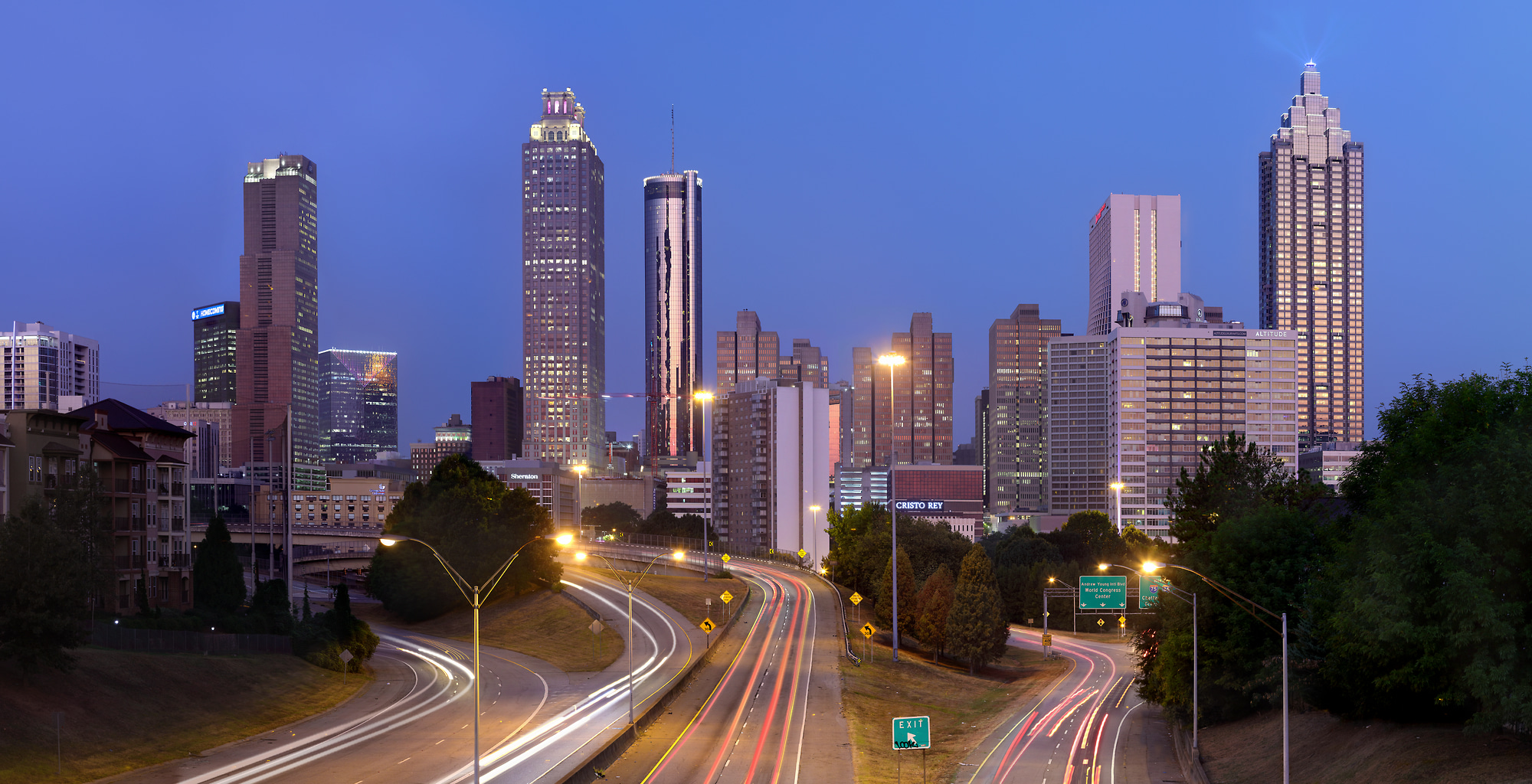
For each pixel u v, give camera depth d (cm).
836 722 7406
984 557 11200
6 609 5928
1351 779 5028
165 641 8069
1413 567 4609
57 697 6125
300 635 9275
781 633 11594
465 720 7325
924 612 11619
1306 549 6812
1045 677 11225
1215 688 7219
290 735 6762
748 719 7456
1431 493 4816
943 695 9281
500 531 13088
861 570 14650
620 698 8131
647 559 18075
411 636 12175
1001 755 6844
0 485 8438
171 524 10706
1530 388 5116
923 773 5681
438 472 13925
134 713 6384
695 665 9300
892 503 10625
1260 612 6712
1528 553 4466
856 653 10481
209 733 6556
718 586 14925
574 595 13688
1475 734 4678
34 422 8844
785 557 19200
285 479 12762
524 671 9750
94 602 8175
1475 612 4316
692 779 5672
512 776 5541
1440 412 5338
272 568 13025
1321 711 6506
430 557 12775
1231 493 8250
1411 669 4747
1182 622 7231
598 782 5584
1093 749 7100
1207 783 5788
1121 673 11512
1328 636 5706
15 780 5134
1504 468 4453
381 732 6869
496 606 13225
